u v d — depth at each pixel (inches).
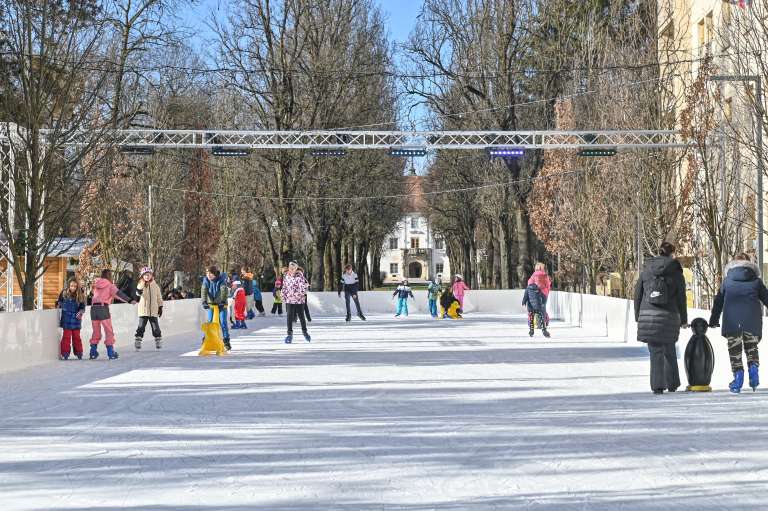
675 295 622.8
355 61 2252.7
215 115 2422.5
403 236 7381.9
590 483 348.8
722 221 1209.4
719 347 796.0
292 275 1153.4
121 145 1261.1
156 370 818.8
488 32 2265.0
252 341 1197.7
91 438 456.4
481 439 446.0
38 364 890.1
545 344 1112.8
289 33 2197.3
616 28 1814.7
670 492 333.7
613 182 1667.1
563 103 2075.5
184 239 2476.6
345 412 542.3
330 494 331.9
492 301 2198.6
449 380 716.7
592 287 1866.4
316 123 2223.2
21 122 1030.4
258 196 2522.1
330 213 2369.6
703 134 1277.1
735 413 529.7
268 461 394.3
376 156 2374.5
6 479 360.2
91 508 312.0
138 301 1092.5
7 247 1161.4
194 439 450.9
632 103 1545.3
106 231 2128.4
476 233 3535.9
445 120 2345.0
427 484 347.9
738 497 326.3
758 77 986.7
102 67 1106.1
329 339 1221.1
